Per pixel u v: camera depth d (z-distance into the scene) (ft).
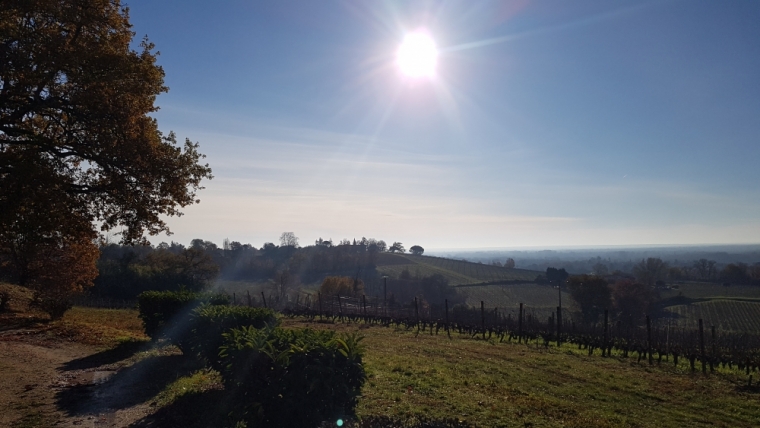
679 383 52.31
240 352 24.35
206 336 35.65
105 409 31.35
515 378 49.08
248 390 23.67
